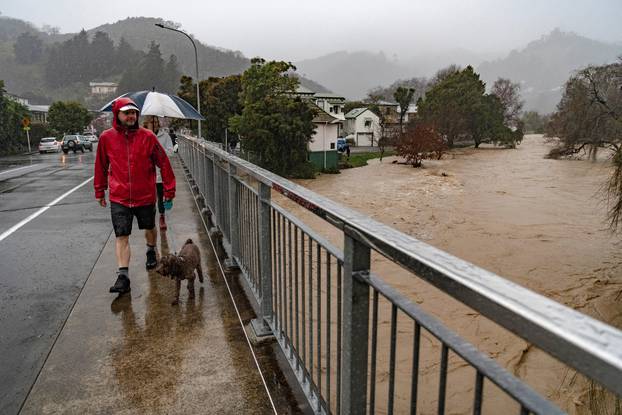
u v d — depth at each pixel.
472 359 0.98
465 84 64.75
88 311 3.63
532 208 21.19
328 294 1.91
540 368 7.11
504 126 68.69
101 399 2.51
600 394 5.92
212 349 3.02
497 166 41.06
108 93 196.50
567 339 0.64
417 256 1.03
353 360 1.55
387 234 1.23
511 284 0.81
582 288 11.41
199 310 3.62
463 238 16.12
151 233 4.45
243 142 33.50
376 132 71.50
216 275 4.38
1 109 36.47
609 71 30.33
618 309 10.16
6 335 3.24
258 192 2.99
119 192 3.92
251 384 2.63
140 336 3.21
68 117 63.00
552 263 13.31
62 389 2.60
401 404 5.56
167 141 6.38
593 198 23.31
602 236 16.02
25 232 6.23
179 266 3.63
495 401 5.71
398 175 35.75
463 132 68.06
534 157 49.34
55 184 12.02
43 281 4.30
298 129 32.25
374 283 1.42
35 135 45.84
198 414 2.38
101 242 5.68
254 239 3.41
